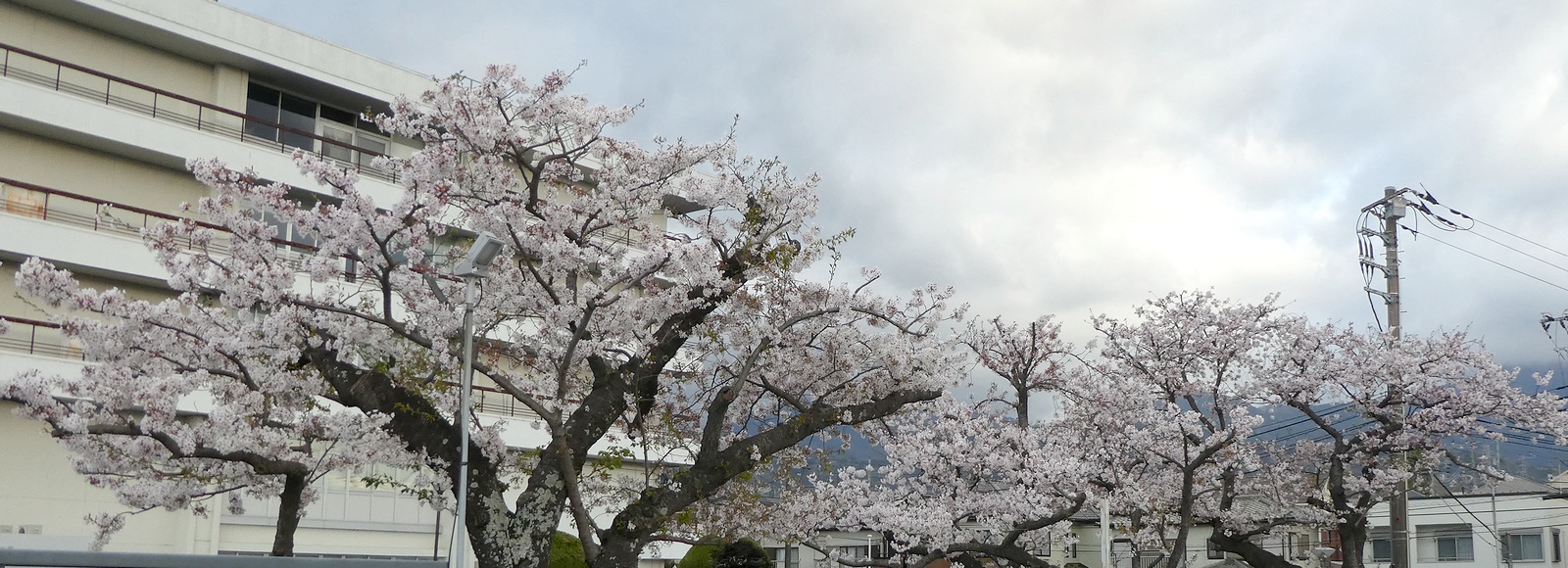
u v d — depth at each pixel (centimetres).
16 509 2192
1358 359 2384
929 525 1956
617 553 1434
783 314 1634
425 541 2677
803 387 1731
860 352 1670
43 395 1248
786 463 1778
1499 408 2347
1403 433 2319
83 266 2273
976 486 2214
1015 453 2081
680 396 1769
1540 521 3691
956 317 1753
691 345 1738
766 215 1570
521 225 1416
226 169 1377
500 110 1526
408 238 1362
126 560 1008
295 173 2555
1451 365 2338
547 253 1408
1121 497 2214
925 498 2156
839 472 2180
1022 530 1986
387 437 1436
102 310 1306
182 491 1495
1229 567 3122
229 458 1337
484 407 2672
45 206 2302
